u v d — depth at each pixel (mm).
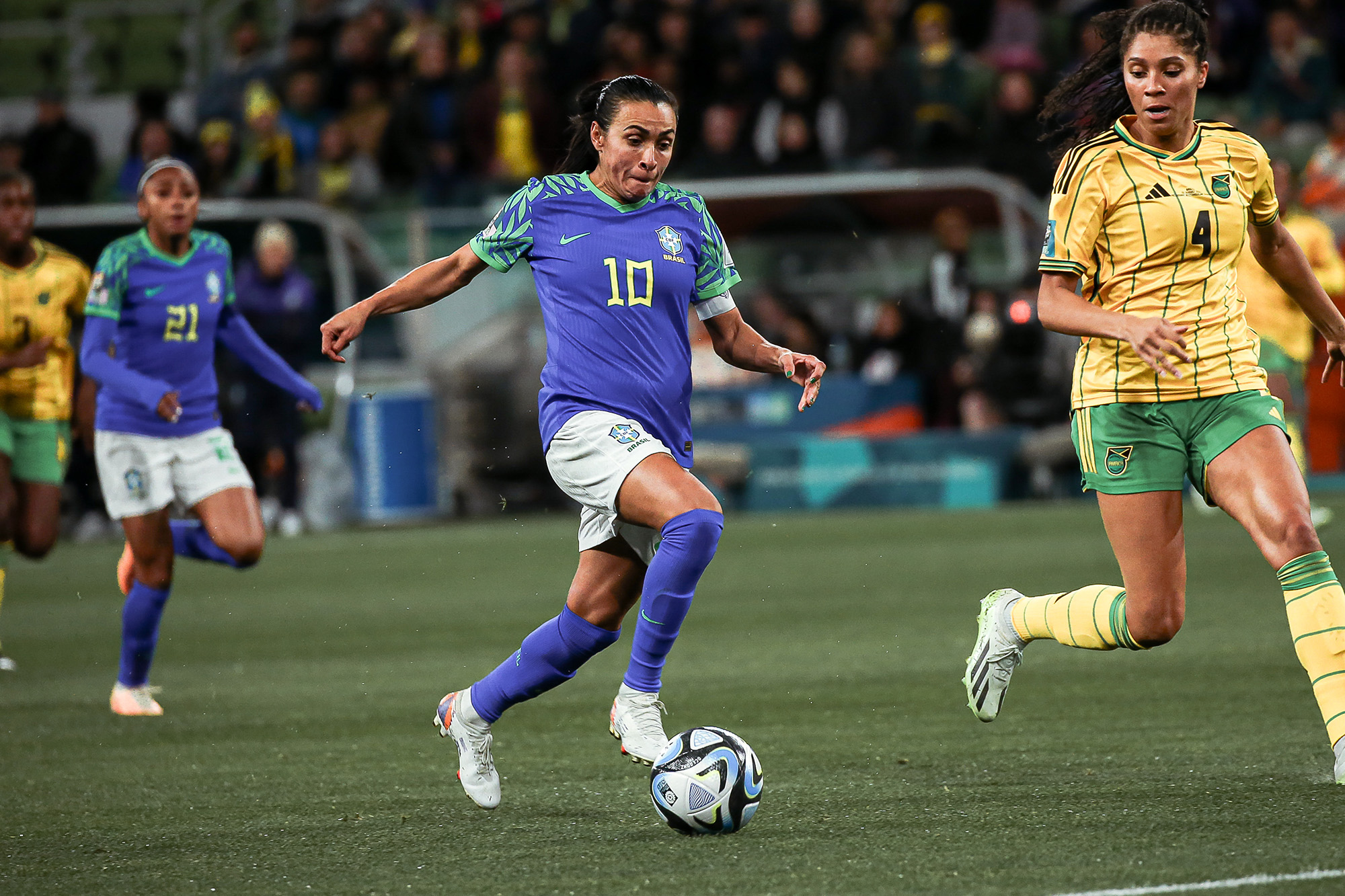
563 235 16281
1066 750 18125
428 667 26641
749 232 53812
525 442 52188
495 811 16078
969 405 51219
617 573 16000
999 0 64562
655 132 16141
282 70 65250
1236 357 16219
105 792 17594
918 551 40281
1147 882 12531
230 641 30469
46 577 41750
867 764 17828
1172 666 23688
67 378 28156
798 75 57844
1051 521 45562
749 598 33594
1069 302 15836
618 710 15742
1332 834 13805
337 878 13617
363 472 50906
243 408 49531
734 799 14578
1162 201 16047
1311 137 59312
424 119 59656
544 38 63594
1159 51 15836
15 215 27109
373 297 16250
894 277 53375
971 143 57688
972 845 13961
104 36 76562
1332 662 15547
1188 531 42844
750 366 17219
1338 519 43719
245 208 52469
